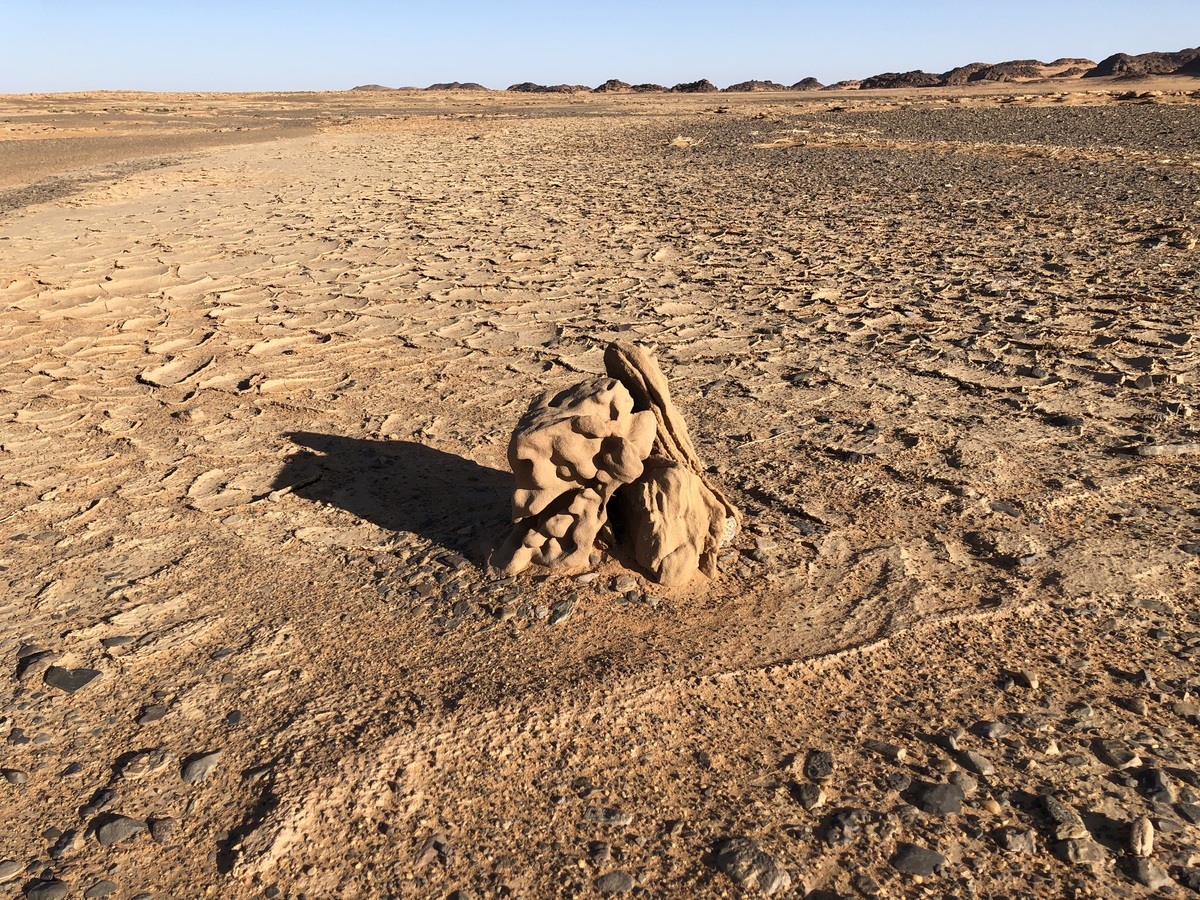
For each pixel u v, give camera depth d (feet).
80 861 7.75
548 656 10.21
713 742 8.92
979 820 7.85
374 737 8.96
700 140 82.99
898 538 12.80
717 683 9.70
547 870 7.50
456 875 7.48
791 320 24.38
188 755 8.91
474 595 11.50
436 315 26.02
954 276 28.25
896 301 25.67
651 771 8.56
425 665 10.14
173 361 22.15
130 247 35.91
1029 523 13.05
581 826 7.94
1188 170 47.62
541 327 24.56
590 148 79.51
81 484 15.37
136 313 26.61
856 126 91.91
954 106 121.60
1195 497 13.65
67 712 9.61
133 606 11.56
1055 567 11.82
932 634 10.51
